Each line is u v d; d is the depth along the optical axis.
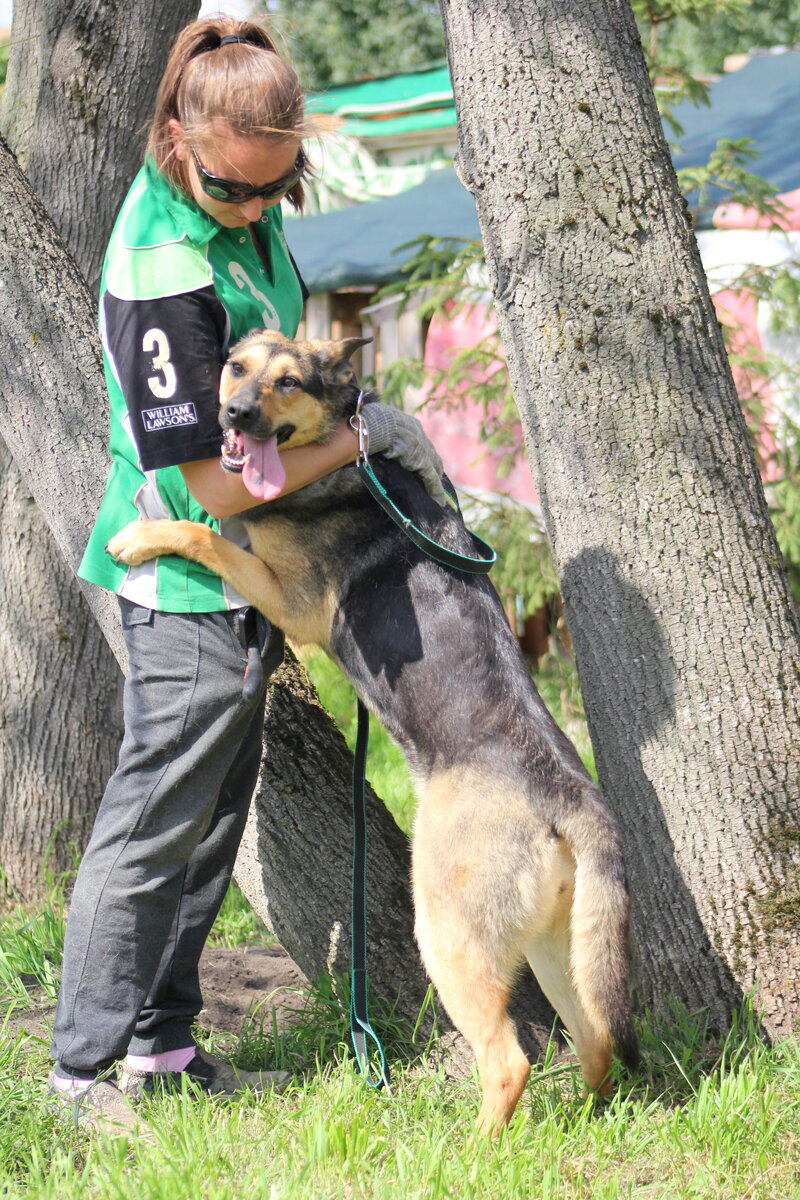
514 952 3.05
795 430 7.45
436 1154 2.72
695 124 10.26
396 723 3.31
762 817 3.45
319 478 3.23
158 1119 3.04
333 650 3.45
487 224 3.70
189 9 5.12
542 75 3.51
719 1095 3.03
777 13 21.83
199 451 2.89
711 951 3.48
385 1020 3.70
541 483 3.74
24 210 3.78
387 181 12.98
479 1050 3.04
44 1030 3.74
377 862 3.82
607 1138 2.95
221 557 3.13
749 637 3.49
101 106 4.97
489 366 7.88
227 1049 3.76
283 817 3.79
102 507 3.24
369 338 3.31
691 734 3.49
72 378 3.65
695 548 3.50
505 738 3.12
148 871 3.10
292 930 3.81
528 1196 2.67
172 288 2.87
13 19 5.32
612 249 3.51
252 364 3.09
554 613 8.67
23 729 5.25
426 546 3.31
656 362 3.51
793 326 7.85
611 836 3.04
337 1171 2.73
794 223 7.71
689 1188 2.74
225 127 2.75
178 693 3.08
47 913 4.60
